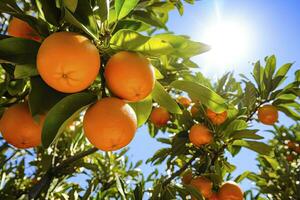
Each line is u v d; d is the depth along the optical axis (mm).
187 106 1260
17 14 579
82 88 495
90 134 505
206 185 1029
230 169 1189
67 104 519
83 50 473
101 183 1483
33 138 569
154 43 527
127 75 502
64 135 1247
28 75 543
